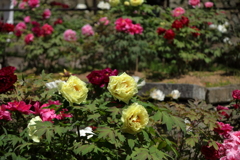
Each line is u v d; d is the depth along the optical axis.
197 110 3.42
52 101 2.91
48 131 2.44
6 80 2.92
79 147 2.52
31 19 8.87
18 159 2.78
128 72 6.26
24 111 2.83
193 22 6.13
